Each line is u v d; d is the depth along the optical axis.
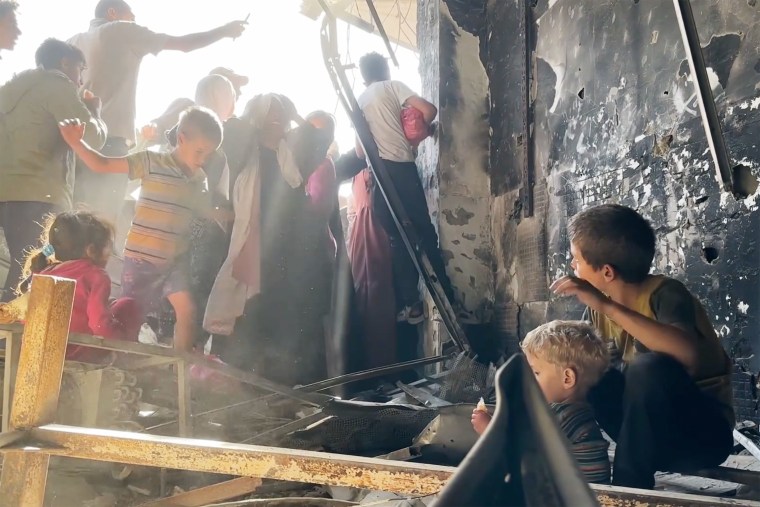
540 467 0.67
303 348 3.85
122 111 4.00
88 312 2.34
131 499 2.00
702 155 2.90
